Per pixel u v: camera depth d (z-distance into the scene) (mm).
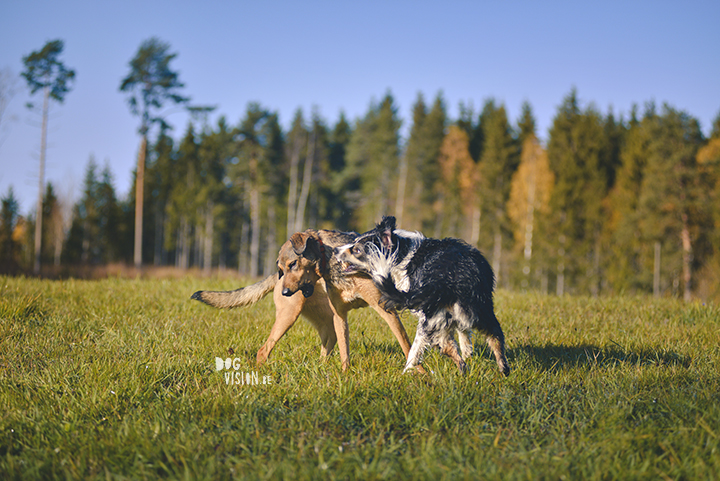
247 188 52531
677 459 2656
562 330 6109
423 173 46625
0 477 2623
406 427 3283
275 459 2775
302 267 4664
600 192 37062
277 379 4387
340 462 2658
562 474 2518
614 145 43625
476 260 4566
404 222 44906
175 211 55594
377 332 6121
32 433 3201
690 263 30406
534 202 37781
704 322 6652
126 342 5352
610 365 4617
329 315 5152
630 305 8023
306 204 55000
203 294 5352
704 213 30531
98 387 3861
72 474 2625
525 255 37219
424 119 54844
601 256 35094
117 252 58531
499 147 44938
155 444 2939
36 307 6480
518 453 2752
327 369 4562
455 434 3027
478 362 4684
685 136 31609
